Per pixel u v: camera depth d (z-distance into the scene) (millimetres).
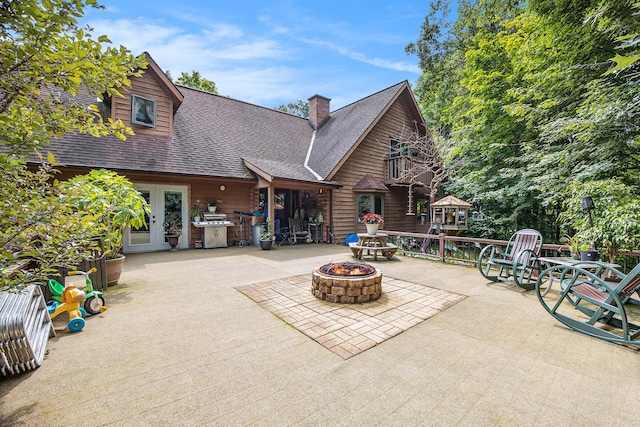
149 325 3174
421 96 20250
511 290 4637
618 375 2305
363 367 2393
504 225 9883
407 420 1801
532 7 6992
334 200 10742
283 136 12625
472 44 16359
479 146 9750
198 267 6188
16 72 1699
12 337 2127
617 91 5398
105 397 1981
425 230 14781
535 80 7574
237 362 2451
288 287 4672
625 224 4062
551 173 6758
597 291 3195
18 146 1673
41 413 1819
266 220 10078
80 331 3004
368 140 12023
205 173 8500
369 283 4004
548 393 2074
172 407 1896
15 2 1458
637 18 5059
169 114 9023
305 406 1921
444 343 2824
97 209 3938
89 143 7379
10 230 1599
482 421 1798
